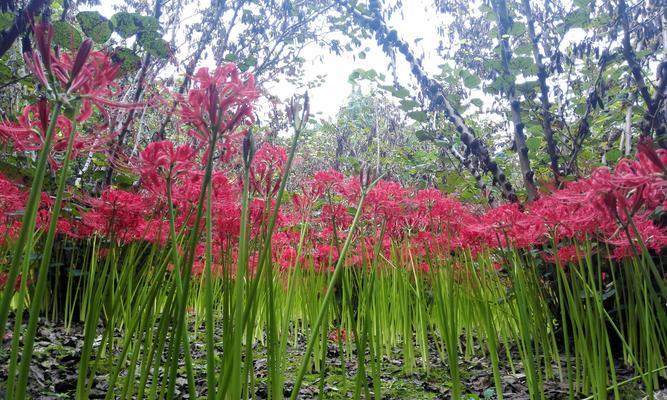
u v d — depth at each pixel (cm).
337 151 1034
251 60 491
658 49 493
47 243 122
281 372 201
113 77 126
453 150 514
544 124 461
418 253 376
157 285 190
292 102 165
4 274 352
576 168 455
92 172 454
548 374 324
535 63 463
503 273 476
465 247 344
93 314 185
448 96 506
